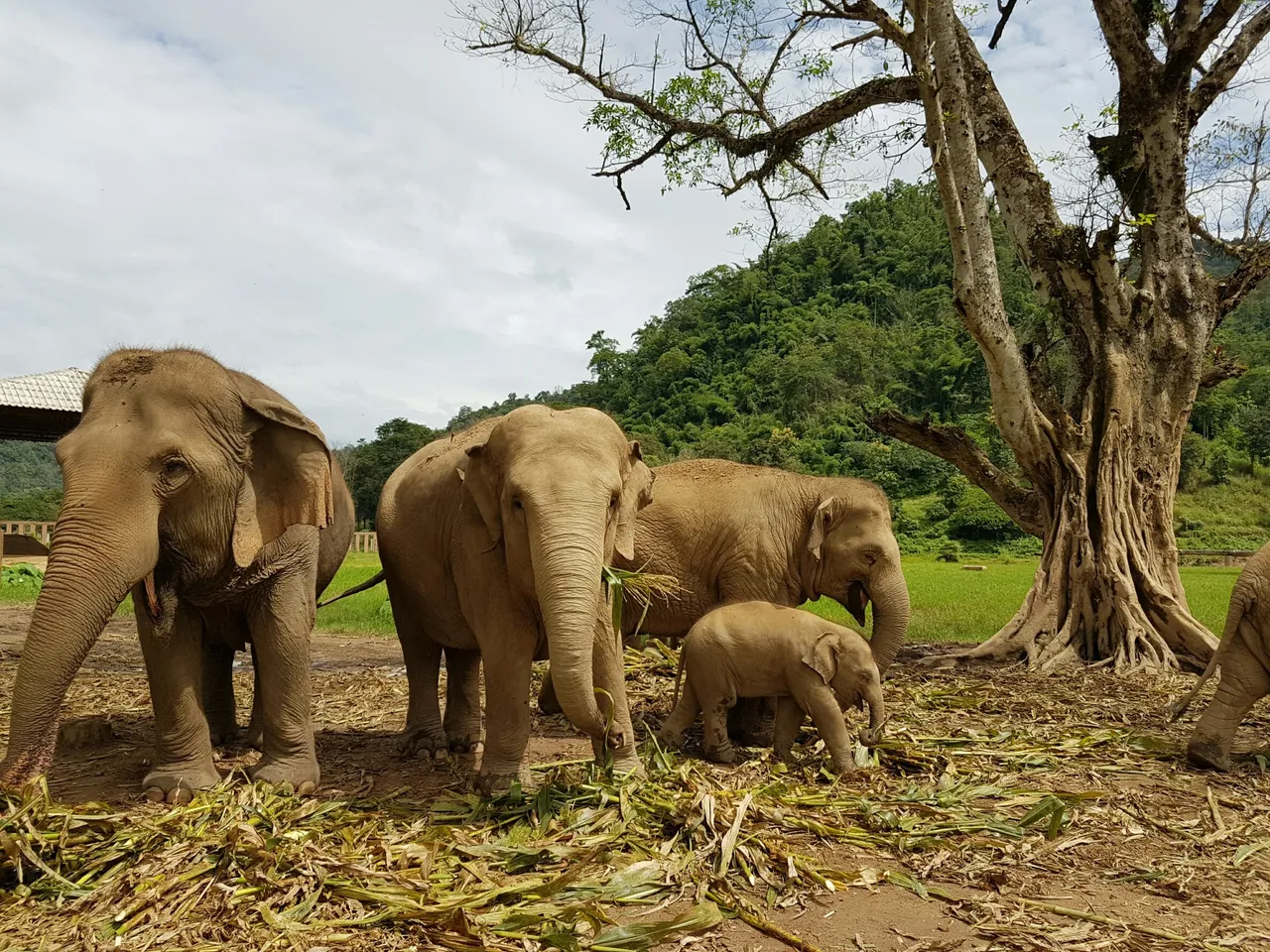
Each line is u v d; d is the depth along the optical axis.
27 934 3.41
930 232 151.12
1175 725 7.50
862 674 6.09
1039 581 11.84
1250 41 12.80
